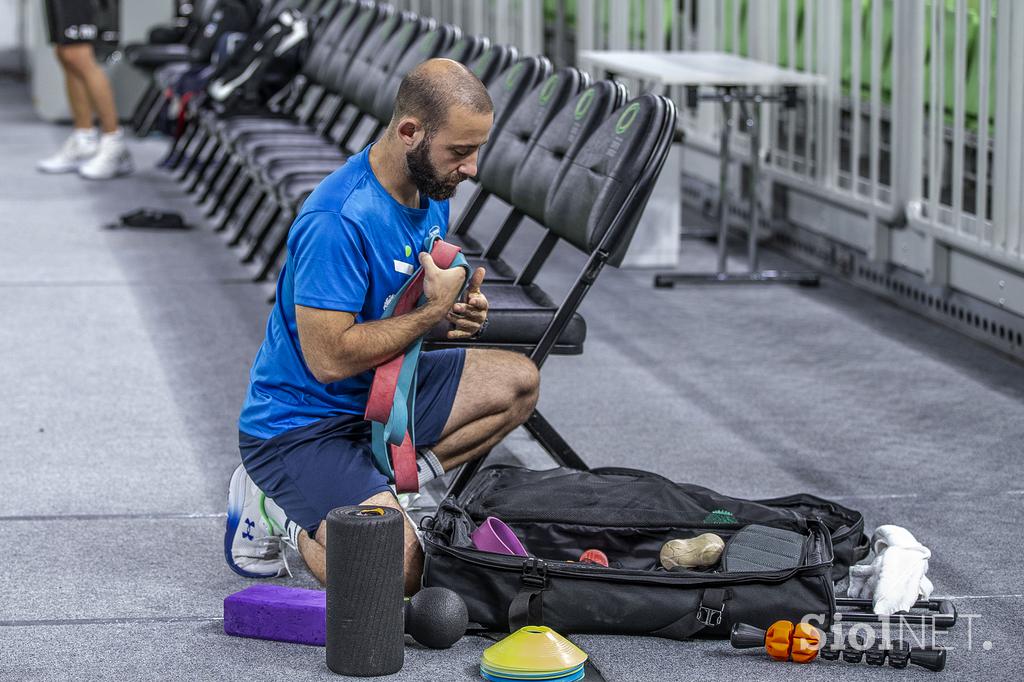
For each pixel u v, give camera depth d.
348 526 6.16
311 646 6.63
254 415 7.09
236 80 17.22
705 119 17.59
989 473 9.17
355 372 6.83
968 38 12.00
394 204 6.85
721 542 6.92
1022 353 12.00
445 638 6.50
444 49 12.85
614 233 8.05
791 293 14.43
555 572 6.55
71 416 10.20
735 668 6.39
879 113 13.57
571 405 10.64
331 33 16.23
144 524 8.18
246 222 16.11
